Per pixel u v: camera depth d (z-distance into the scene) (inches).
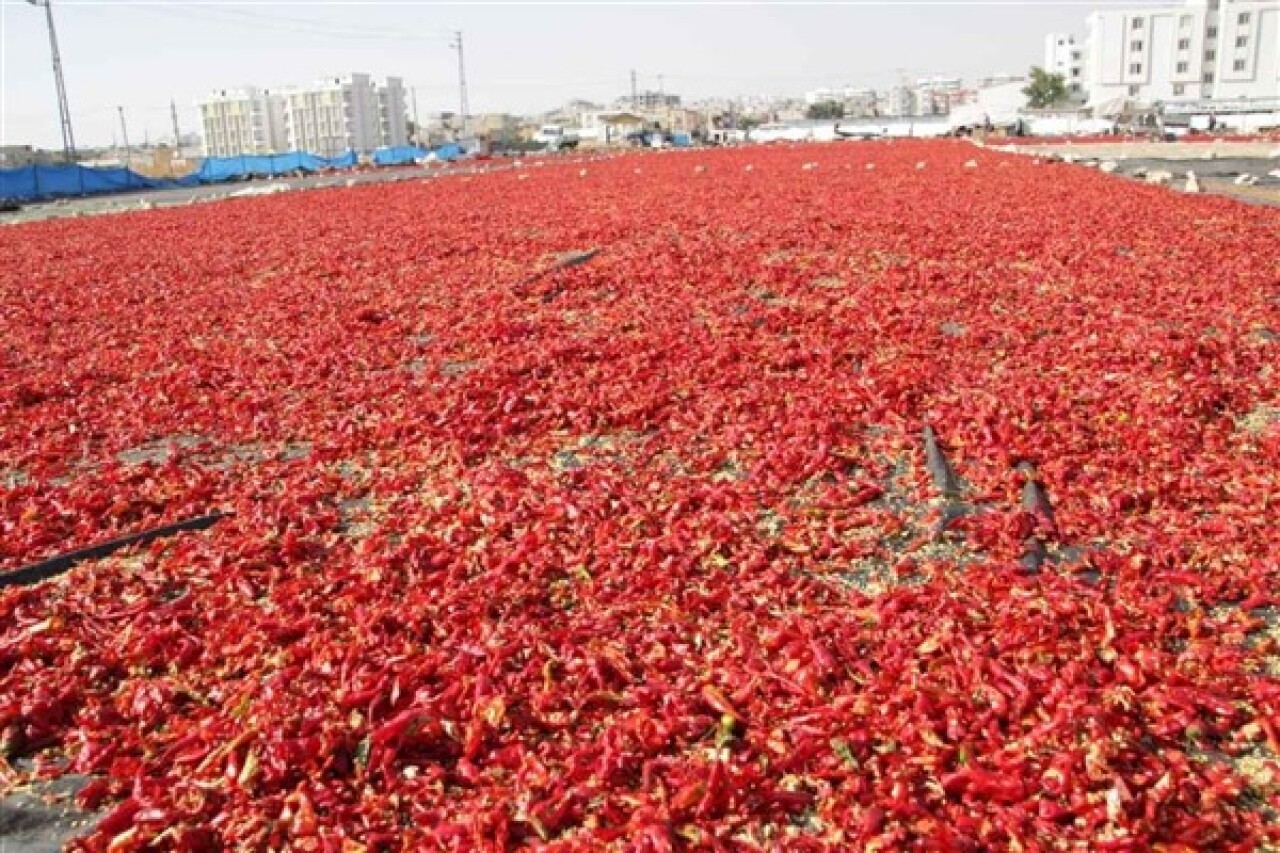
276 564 295.6
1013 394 394.0
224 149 6397.6
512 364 476.1
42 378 506.0
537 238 937.5
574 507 309.9
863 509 316.2
